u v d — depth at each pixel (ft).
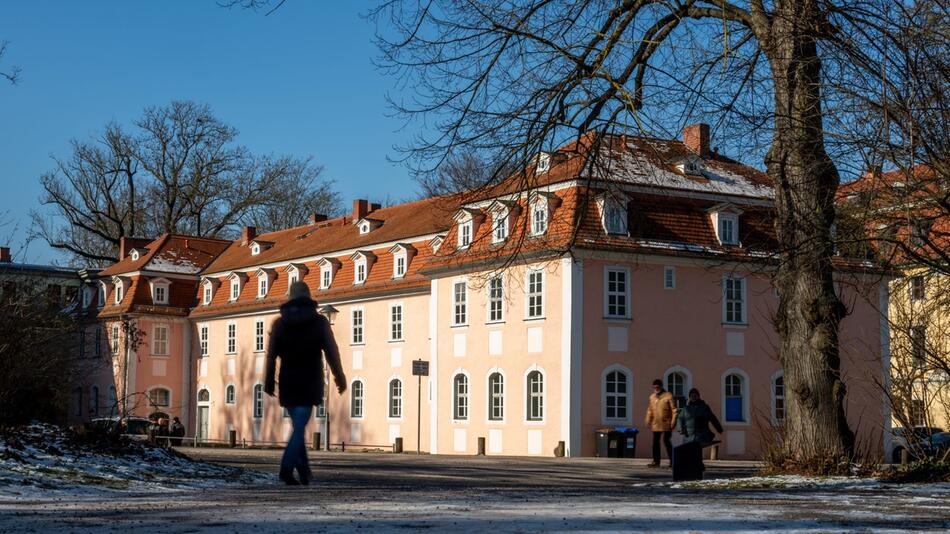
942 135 52.90
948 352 63.82
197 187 245.04
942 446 63.16
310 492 50.44
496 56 70.64
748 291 151.53
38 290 81.71
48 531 29.19
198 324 231.71
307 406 36.76
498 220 79.25
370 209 212.02
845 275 64.95
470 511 34.91
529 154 71.26
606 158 75.36
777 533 27.84
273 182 256.52
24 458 59.31
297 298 37.04
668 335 145.07
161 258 236.43
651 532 27.91
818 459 65.87
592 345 139.74
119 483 55.83
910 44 53.88
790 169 60.85
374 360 182.50
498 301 150.51
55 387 82.99
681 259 144.66
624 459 129.08
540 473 88.94
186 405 231.91
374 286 182.91
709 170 152.66
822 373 67.15
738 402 149.59
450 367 158.61
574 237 79.10
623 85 69.87
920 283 64.75
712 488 57.31
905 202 56.13
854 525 30.01
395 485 61.36
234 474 66.95
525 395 144.56
